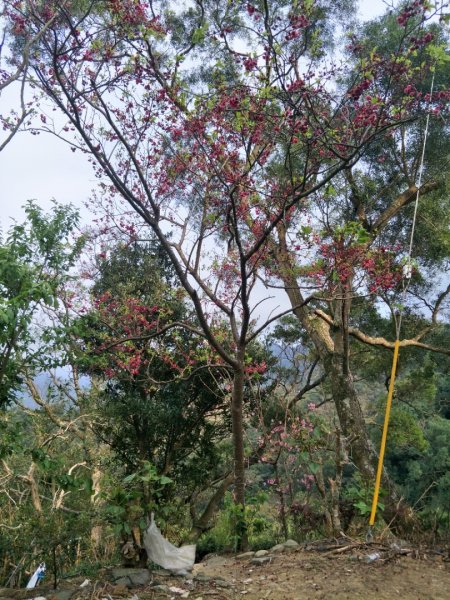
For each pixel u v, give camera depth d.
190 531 11.45
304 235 7.05
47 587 5.10
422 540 5.83
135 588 4.90
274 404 11.24
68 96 6.23
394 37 8.30
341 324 11.27
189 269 7.48
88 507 5.90
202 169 7.30
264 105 6.06
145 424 12.03
